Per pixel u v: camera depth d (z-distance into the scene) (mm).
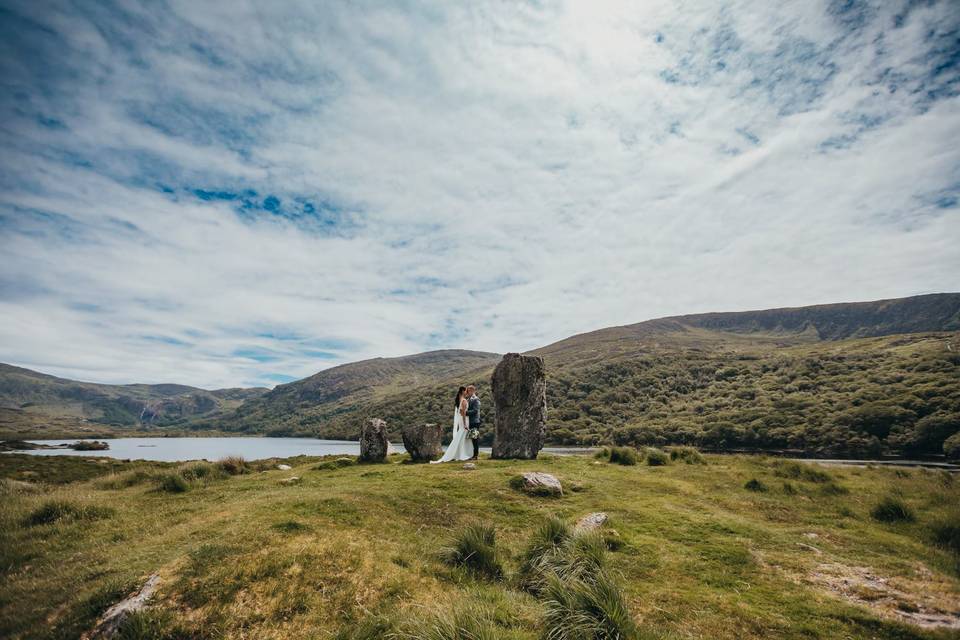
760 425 73688
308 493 10859
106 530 9453
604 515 9516
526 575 7098
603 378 126438
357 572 6789
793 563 7582
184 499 12133
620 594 5625
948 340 115375
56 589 6719
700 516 9992
